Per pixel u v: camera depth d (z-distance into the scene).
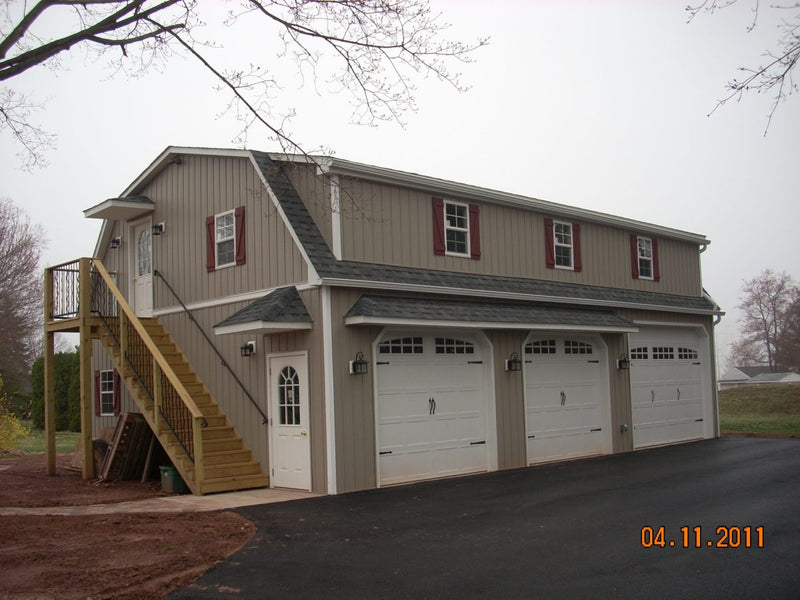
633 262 19.72
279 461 12.85
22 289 37.84
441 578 7.02
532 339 15.99
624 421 18.17
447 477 13.87
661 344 19.98
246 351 13.48
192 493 12.38
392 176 13.65
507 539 8.52
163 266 16.08
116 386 17.78
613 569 7.17
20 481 14.54
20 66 8.85
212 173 14.79
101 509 10.84
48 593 6.64
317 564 7.55
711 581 6.73
